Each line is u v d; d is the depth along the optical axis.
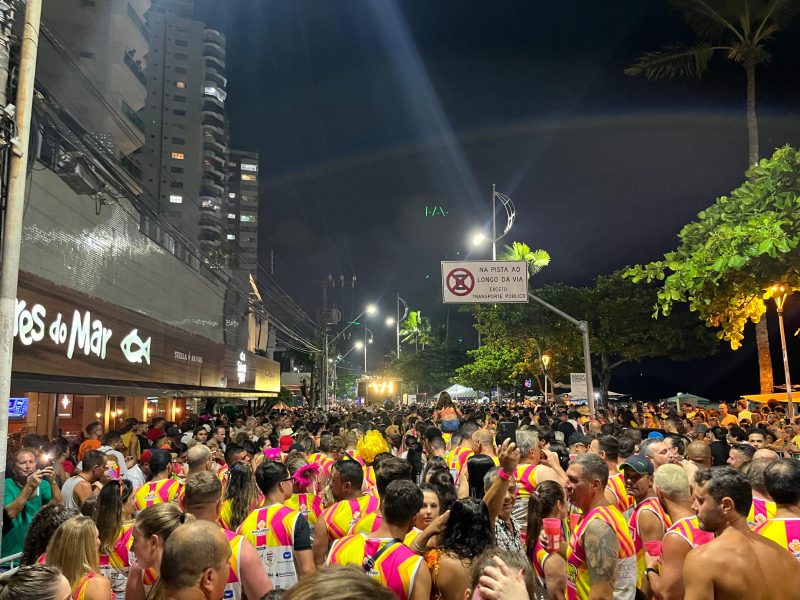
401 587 3.74
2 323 6.34
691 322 32.16
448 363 66.88
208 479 4.72
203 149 98.94
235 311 31.69
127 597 4.08
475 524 3.89
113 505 5.04
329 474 8.23
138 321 16.30
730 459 7.73
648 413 21.55
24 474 6.99
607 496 6.43
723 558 3.48
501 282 19.88
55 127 11.92
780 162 8.09
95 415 19.72
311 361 62.59
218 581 2.97
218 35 102.62
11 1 6.82
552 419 20.11
